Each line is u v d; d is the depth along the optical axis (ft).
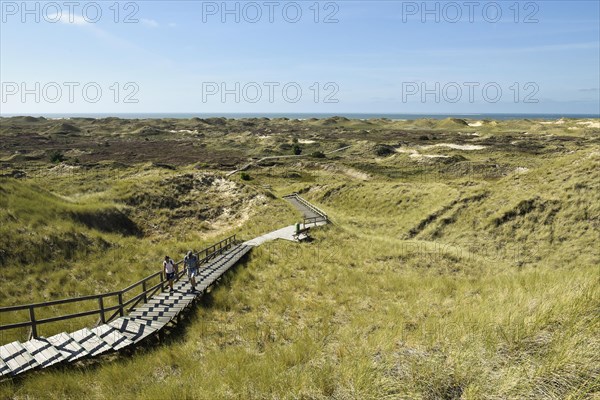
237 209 124.57
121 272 60.59
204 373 25.48
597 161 94.73
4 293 46.91
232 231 101.91
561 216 81.51
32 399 23.45
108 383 25.71
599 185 84.12
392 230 103.86
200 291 51.08
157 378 27.37
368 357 20.89
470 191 104.83
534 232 80.89
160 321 39.73
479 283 50.06
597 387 14.74
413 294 48.44
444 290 48.98
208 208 123.24
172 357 31.53
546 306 23.25
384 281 57.77
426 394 16.37
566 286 29.17
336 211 128.77
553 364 16.06
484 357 18.29
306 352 26.94
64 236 66.44
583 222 77.92
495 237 84.12
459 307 35.76
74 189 121.19
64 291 50.62
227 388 21.12
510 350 19.01
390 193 128.26
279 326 40.04
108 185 126.62
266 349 31.07
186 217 115.65
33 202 76.79
